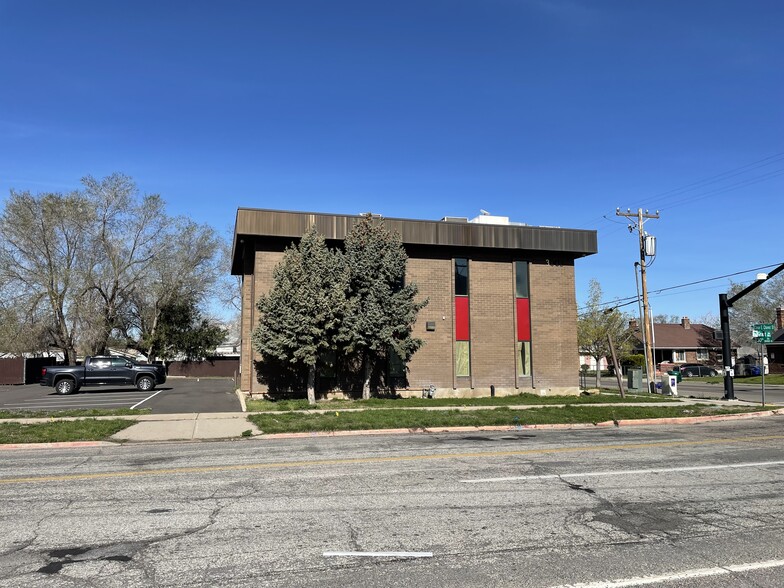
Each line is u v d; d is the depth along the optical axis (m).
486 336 24.55
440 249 24.31
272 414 16.83
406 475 8.88
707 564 5.05
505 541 5.69
